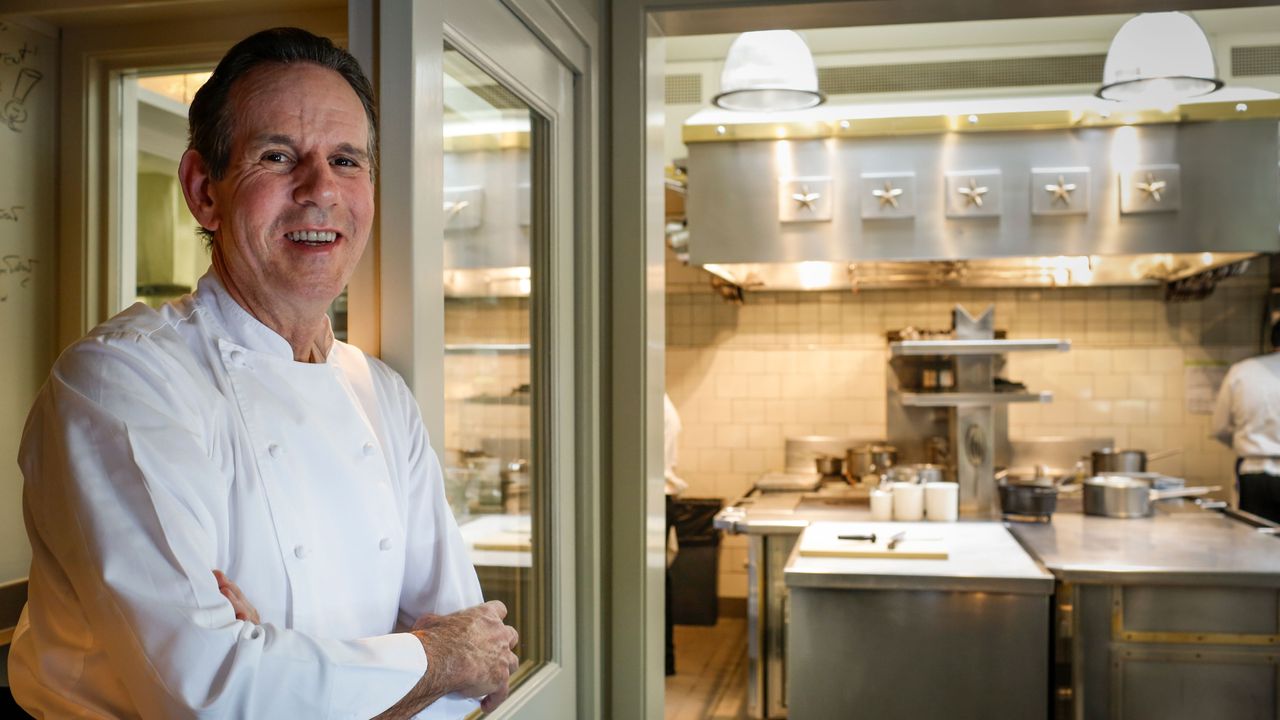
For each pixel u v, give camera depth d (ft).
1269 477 17.43
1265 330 20.16
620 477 7.82
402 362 4.63
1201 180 14.35
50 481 3.28
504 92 6.10
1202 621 10.86
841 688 11.03
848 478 18.60
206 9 6.96
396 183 4.58
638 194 7.82
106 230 7.54
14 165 7.16
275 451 3.70
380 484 4.08
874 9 7.96
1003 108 14.58
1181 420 20.62
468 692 3.99
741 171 15.06
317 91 3.80
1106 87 11.96
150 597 3.11
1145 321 20.71
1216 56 18.93
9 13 6.95
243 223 3.71
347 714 3.37
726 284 19.34
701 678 17.01
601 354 7.76
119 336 3.49
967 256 14.76
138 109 8.52
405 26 4.56
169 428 3.35
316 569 3.76
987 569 10.84
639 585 7.77
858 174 14.89
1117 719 11.00
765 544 14.21
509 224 6.24
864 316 21.47
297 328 3.93
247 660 3.13
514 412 6.38
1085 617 11.02
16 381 7.27
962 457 14.57
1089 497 14.74
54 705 3.48
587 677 7.32
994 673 10.74
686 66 20.15
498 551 6.12
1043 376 21.08
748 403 21.84
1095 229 14.55
